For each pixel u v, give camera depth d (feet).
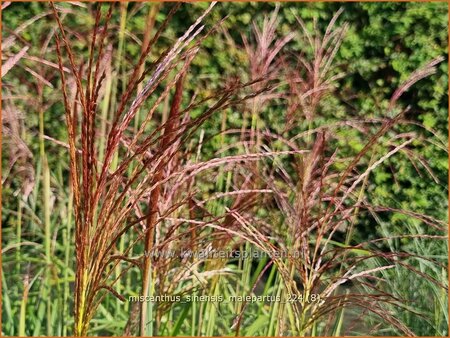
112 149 7.77
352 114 19.75
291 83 13.35
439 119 19.38
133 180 7.89
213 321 12.38
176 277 11.06
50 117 17.52
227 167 13.71
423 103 19.47
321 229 10.34
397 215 18.06
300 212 10.76
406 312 13.88
